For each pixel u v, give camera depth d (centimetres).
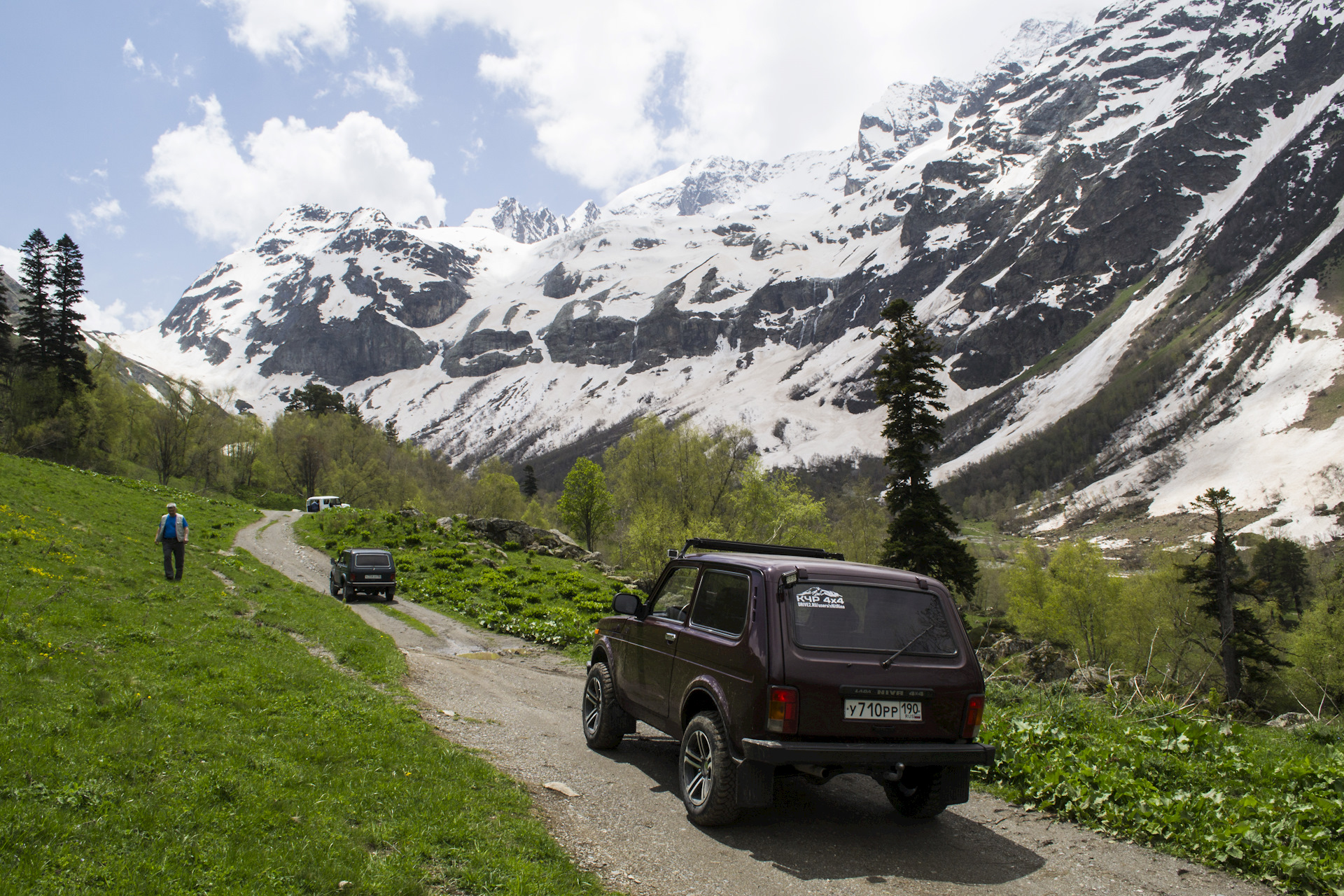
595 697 938
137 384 11181
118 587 1623
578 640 2028
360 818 576
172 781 585
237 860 469
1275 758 915
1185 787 762
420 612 2666
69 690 783
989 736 901
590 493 8112
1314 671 5256
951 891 543
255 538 4547
